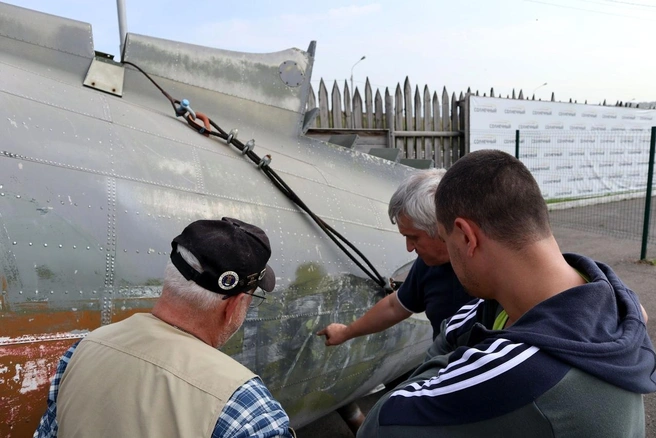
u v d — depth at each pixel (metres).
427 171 1.76
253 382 1.04
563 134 10.31
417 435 0.99
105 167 1.73
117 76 2.27
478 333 1.01
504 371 0.88
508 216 0.96
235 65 2.64
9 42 2.06
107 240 1.62
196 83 2.53
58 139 1.69
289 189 2.26
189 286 1.09
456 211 1.02
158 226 1.75
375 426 1.08
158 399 0.96
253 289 1.17
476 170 1.01
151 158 1.91
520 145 9.64
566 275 0.98
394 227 2.73
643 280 5.80
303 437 3.09
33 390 1.44
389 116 7.97
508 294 1.00
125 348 1.04
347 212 2.55
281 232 2.13
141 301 1.64
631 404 0.87
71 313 1.51
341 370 2.38
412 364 2.98
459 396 0.93
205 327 1.12
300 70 2.83
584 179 10.89
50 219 1.52
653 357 0.93
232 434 0.94
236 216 1.99
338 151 2.98
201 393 0.97
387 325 2.08
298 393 2.23
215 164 2.12
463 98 9.01
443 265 1.79
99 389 1.00
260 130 2.70
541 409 0.85
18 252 1.44
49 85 1.94
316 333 2.19
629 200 11.81
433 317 1.84
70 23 2.21
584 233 8.53
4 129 1.58
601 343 0.86
